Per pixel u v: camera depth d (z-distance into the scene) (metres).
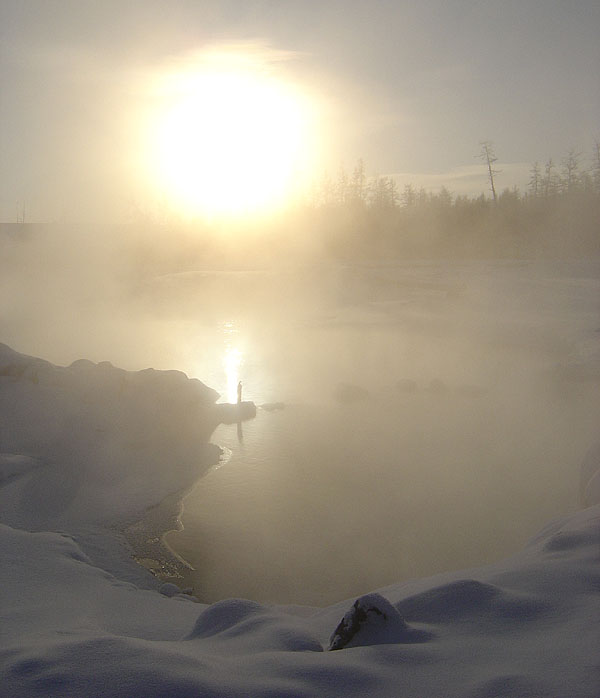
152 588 8.23
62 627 5.29
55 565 7.88
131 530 10.30
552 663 2.99
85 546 9.52
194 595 8.15
